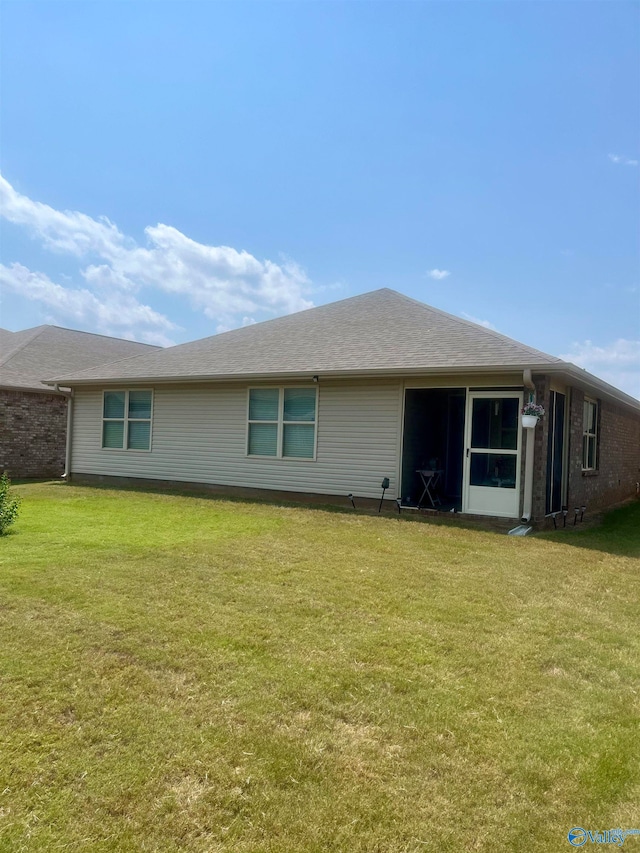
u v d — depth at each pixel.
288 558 6.55
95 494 12.00
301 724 3.11
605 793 2.64
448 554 7.03
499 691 3.56
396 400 10.48
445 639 4.34
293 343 12.93
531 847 2.31
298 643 4.14
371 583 5.68
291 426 11.73
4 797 2.49
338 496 11.06
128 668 3.66
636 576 6.58
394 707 3.31
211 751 2.84
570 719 3.27
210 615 4.62
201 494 12.08
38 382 17.70
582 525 10.42
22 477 17.19
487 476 9.62
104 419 14.59
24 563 5.98
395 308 13.78
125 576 5.59
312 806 2.49
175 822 2.38
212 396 12.80
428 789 2.63
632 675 3.88
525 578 6.12
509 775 2.75
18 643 3.97
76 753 2.80
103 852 2.22
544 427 9.11
